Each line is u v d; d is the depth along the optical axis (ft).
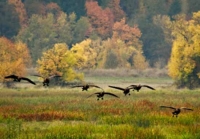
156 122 116.47
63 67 297.12
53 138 91.04
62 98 201.77
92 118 129.59
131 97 216.33
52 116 127.75
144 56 532.32
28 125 116.16
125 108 149.07
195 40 304.09
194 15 372.17
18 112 140.56
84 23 542.57
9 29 522.88
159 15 555.28
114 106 158.92
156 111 139.95
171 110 144.97
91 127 104.17
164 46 529.86
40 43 509.35
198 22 370.94
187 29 331.16
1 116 125.90
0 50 330.34
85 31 540.93
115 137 91.61
